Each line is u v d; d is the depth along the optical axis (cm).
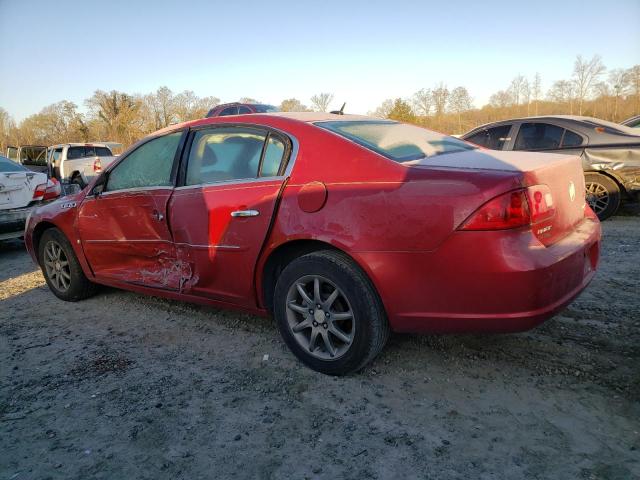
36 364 343
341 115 367
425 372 299
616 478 206
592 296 400
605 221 700
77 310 452
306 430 251
